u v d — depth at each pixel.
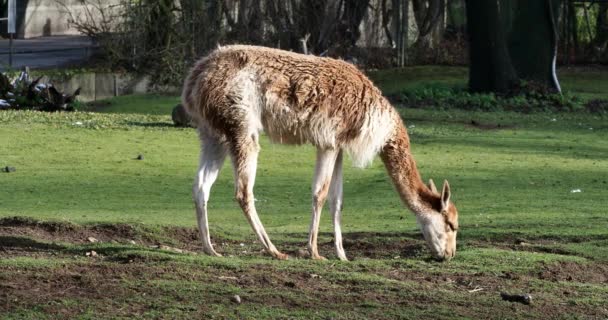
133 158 39.97
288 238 25.12
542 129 53.53
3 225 23.70
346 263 20.19
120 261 19.52
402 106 61.44
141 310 15.73
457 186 35.25
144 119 51.72
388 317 15.92
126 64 70.38
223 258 19.84
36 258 19.47
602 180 37.22
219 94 20.31
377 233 25.69
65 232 23.34
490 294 17.91
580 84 73.12
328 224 27.98
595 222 27.42
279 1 71.25
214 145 20.88
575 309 17.08
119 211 28.73
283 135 21.00
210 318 15.46
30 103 54.22
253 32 71.19
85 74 65.56
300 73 20.78
